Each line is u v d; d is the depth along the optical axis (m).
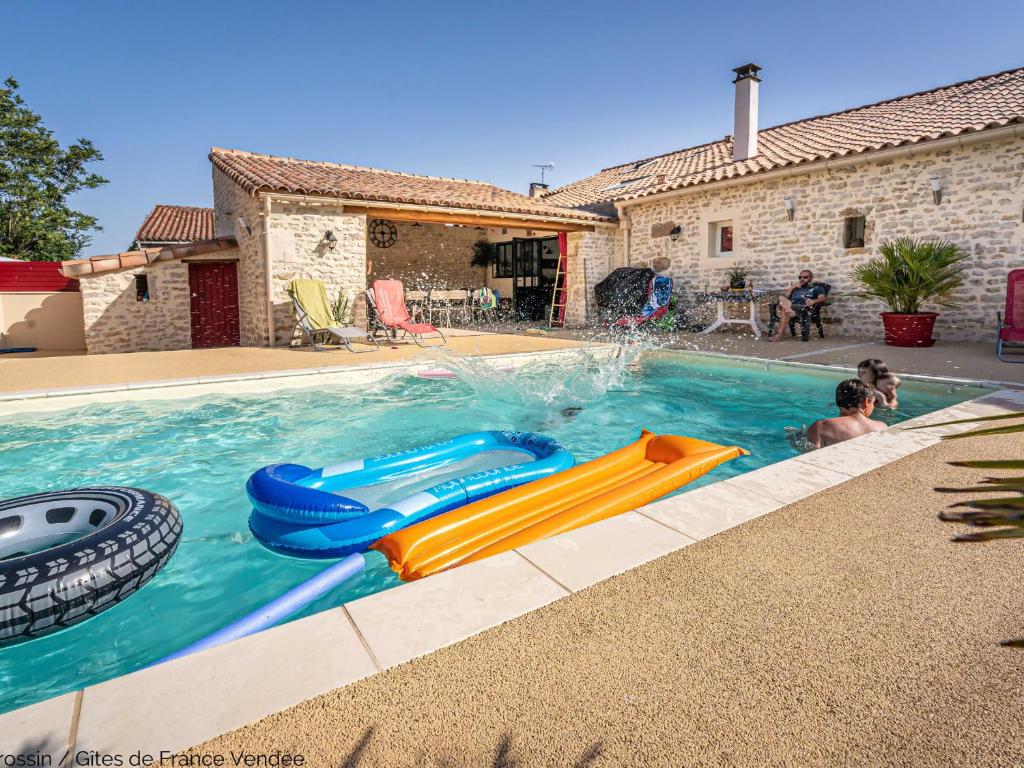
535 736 1.31
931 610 1.80
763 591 1.91
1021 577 2.00
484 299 15.27
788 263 11.23
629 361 8.69
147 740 1.26
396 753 1.25
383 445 4.99
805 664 1.55
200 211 19.72
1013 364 6.84
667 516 2.51
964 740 1.29
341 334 9.09
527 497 3.10
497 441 4.60
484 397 6.64
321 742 1.28
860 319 10.33
